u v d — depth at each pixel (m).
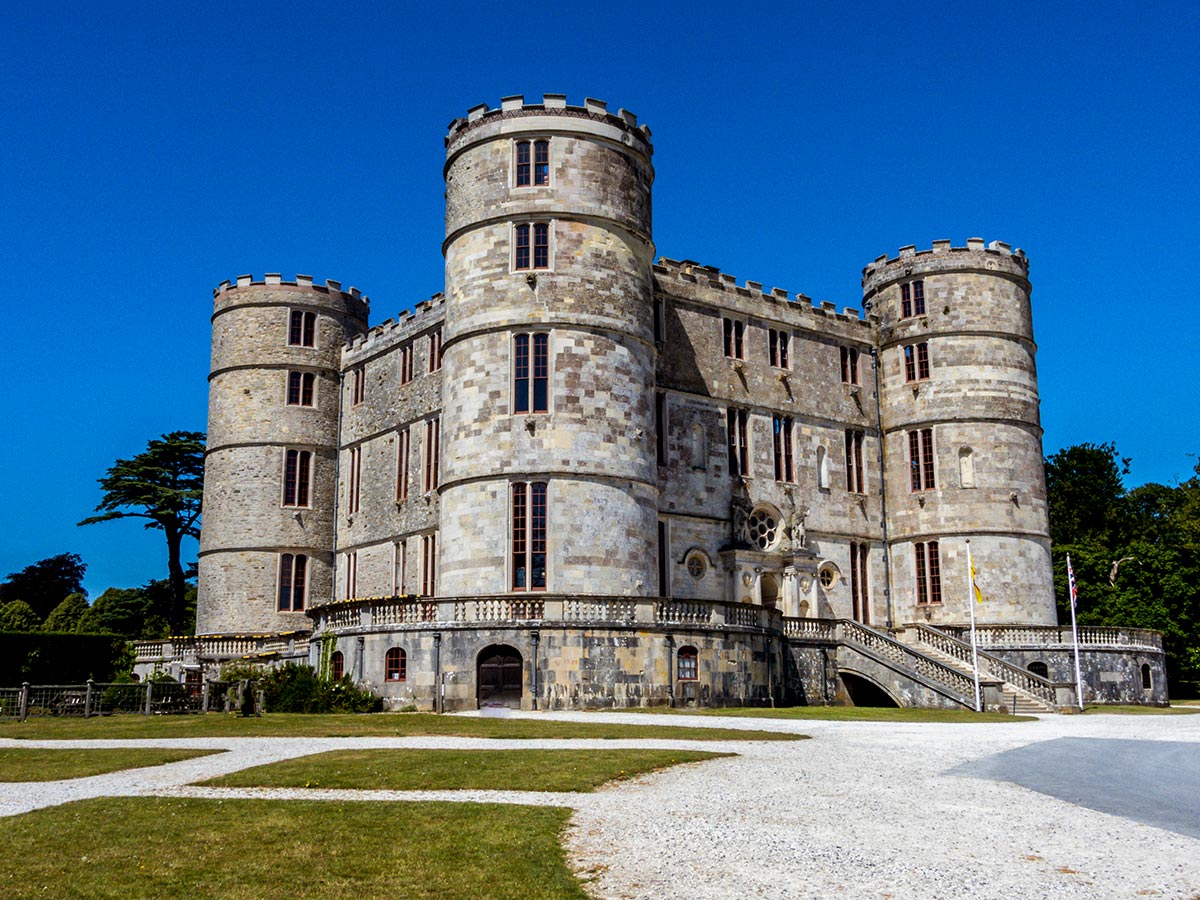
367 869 14.27
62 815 17.56
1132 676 57.25
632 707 40.78
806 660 48.81
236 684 40.72
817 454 59.12
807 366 59.66
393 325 59.81
